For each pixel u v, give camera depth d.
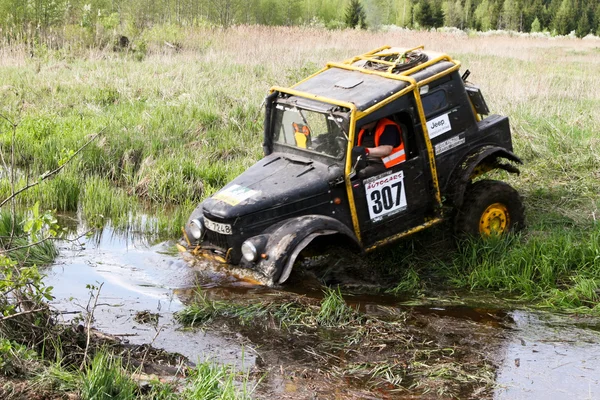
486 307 7.25
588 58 28.38
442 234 8.55
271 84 17.14
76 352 5.65
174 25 30.09
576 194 9.94
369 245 7.77
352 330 6.62
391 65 8.18
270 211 7.33
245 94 16.02
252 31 31.41
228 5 45.31
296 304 6.99
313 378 5.78
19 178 10.69
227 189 7.70
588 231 8.73
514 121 12.81
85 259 8.42
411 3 62.41
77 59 22.03
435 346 6.38
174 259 8.29
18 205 10.25
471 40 34.72
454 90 8.12
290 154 8.08
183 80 17.61
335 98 7.64
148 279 7.81
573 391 5.62
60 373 5.09
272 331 6.61
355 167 7.42
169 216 9.99
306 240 7.14
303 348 6.31
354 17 50.94
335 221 7.39
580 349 6.33
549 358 6.16
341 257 7.71
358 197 7.58
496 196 8.31
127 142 12.69
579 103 15.78
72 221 9.83
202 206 7.88
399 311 7.06
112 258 8.47
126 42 26.12
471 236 8.17
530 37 46.75
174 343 6.39
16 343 5.34
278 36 29.97
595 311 7.05
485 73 19.30
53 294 7.39
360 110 7.40
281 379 5.75
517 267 7.81
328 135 7.66
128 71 19.50
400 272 8.09
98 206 10.05
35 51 21.98
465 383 5.72
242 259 7.37
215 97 15.70
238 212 7.26
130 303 7.22
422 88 7.88
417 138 7.83
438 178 8.08
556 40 42.25
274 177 7.70
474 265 7.96
